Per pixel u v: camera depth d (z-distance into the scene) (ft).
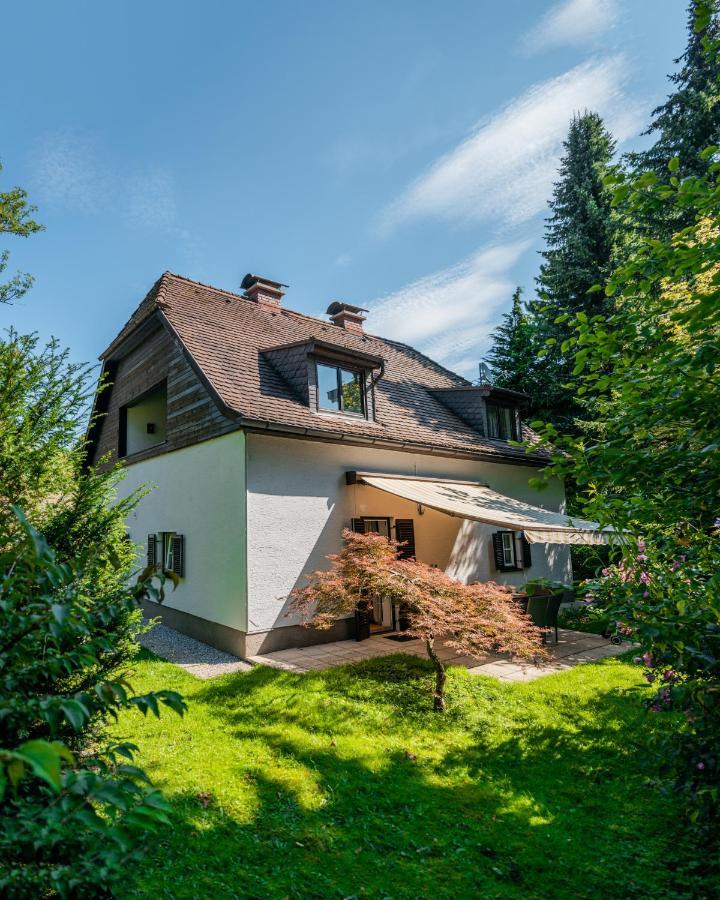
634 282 17.83
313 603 52.90
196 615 55.98
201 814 21.70
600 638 55.98
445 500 56.75
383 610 62.18
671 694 15.55
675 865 19.57
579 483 19.22
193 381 59.06
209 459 55.57
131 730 29.71
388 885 18.37
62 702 8.46
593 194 107.04
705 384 15.98
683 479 16.93
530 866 19.63
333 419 58.18
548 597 51.49
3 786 5.83
